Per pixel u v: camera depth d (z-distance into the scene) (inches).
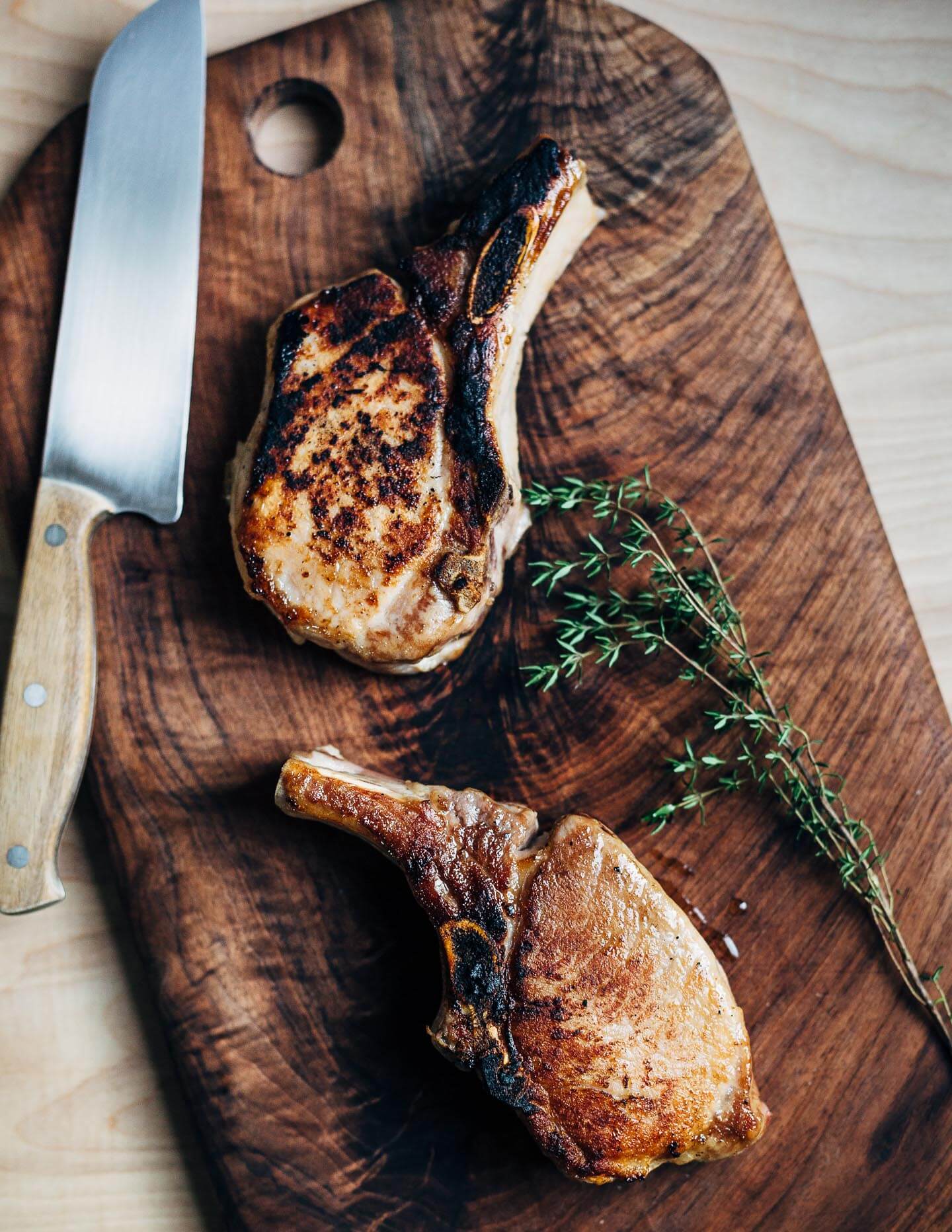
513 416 20.9
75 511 20.7
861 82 22.7
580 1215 20.3
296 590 20.2
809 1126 20.5
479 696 21.2
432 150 21.6
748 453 21.3
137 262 21.0
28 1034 21.3
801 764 20.8
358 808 19.6
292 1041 20.6
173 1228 21.0
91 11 22.2
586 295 21.5
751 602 21.2
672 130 21.5
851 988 20.7
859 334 22.7
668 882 20.9
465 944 19.4
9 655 21.5
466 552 20.0
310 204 21.6
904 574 22.4
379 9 21.6
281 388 20.2
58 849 21.1
